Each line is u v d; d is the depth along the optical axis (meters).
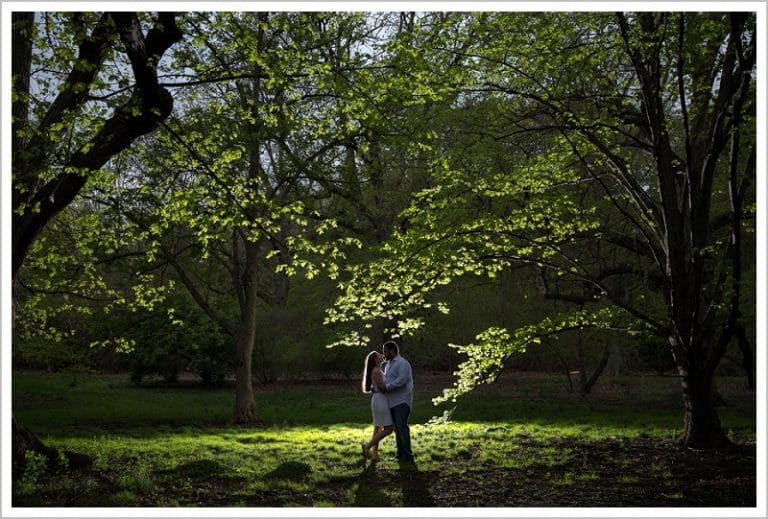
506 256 10.73
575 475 8.55
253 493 7.41
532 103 12.84
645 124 12.25
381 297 10.43
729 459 9.57
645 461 9.59
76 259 14.30
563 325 11.27
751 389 23.02
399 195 19.30
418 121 12.87
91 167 7.76
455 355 30.25
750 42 9.70
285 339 27.25
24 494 6.84
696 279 10.66
